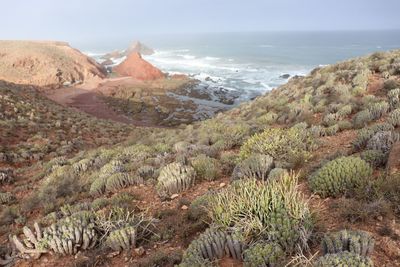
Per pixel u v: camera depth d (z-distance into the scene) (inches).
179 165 294.4
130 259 177.0
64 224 206.8
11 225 295.1
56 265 188.1
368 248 119.3
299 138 327.9
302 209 146.8
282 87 963.3
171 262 157.0
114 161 432.1
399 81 556.7
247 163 266.2
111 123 1302.9
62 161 585.9
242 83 2805.1
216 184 277.6
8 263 196.7
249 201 157.8
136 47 6023.6
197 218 200.4
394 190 166.4
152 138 708.7
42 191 358.3
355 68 733.3
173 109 2060.8
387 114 393.1
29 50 2807.6
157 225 211.2
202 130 594.6
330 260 105.7
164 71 3737.7
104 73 3363.7
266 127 489.4
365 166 194.2
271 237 136.6
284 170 237.3
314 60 4274.1
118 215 216.7
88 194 341.7
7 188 478.3
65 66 2810.0
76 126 1017.5
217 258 141.5
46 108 1184.8
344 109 457.7
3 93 1144.8
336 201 177.9
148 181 319.6
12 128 835.4
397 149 206.5
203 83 2832.2
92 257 182.2
